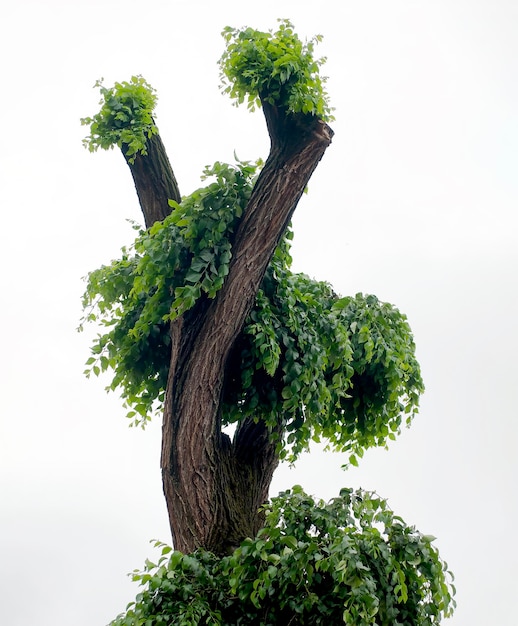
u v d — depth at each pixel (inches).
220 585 179.9
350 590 171.2
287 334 225.0
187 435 204.4
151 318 219.9
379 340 250.4
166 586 173.2
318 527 181.6
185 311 211.2
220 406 210.1
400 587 169.6
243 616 178.2
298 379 215.6
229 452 221.9
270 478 230.5
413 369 267.1
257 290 210.8
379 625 178.9
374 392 259.4
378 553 176.4
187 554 197.9
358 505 185.3
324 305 255.4
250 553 176.1
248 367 218.1
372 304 265.6
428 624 178.5
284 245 242.4
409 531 184.7
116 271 247.0
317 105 210.7
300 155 206.8
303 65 211.6
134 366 234.7
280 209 206.7
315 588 179.2
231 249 209.8
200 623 175.2
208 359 206.2
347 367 232.8
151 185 247.8
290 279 238.5
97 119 253.9
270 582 169.2
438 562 182.9
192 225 208.5
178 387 209.6
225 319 205.9
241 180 217.2
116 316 248.7
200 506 200.8
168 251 209.3
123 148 248.4
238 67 217.2
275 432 224.7
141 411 243.4
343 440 267.9
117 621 179.2
